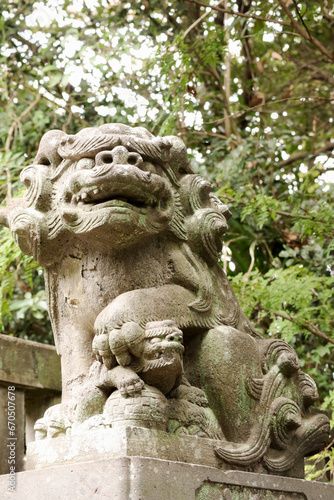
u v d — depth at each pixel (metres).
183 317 2.43
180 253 2.52
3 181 4.88
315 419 2.70
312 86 6.03
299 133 6.02
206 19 5.50
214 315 2.55
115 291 2.43
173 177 2.55
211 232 2.55
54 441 2.26
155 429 2.17
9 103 5.20
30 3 5.30
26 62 5.31
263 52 5.89
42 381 3.15
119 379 2.22
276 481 2.43
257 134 5.68
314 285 4.19
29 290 5.13
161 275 2.48
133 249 2.45
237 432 2.44
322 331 4.76
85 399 2.31
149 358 2.23
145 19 5.50
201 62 5.25
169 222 2.46
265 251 5.20
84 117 5.50
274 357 2.63
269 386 2.55
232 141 5.34
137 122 5.32
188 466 2.15
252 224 4.91
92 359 2.52
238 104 5.42
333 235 4.46
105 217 2.28
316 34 5.64
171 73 4.90
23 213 2.49
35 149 5.39
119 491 1.98
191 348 2.52
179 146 2.59
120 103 5.40
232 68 5.92
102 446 2.12
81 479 2.07
